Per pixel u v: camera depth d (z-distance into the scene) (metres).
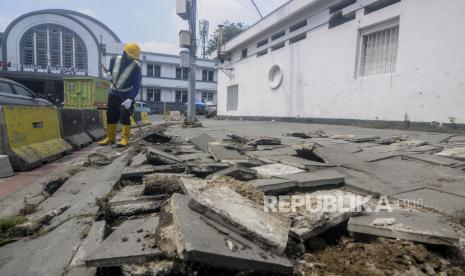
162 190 2.51
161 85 40.31
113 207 2.28
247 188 2.30
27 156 4.39
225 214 1.63
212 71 42.81
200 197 1.77
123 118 6.02
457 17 8.05
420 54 8.95
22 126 4.55
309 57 13.84
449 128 8.21
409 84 9.29
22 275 1.61
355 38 11.19
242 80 20.50
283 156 4.02
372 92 10.54
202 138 5.68
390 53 10.17
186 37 12.28
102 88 19.11
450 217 2.06
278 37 16.52
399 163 3.75
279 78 16.20
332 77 12.41
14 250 1.94
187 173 3.20
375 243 1.72
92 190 2.85
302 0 13.45
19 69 33.84
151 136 6.08
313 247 1.73
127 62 6.07
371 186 2.69
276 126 11.70
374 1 10.36
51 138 5.47
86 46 35.78
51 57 34.94
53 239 1.95
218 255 1.38
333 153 3.89
